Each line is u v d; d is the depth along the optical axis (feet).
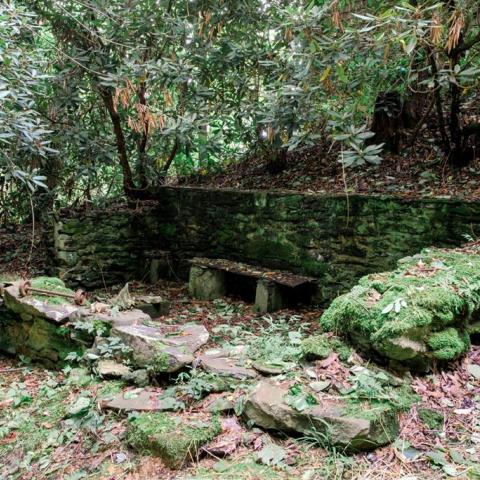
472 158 15.89
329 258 16.49
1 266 21.58
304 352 8.41
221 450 6.91
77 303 12.64
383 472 6.26
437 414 7.29
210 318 16.26
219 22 18.04
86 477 7.16
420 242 14.32
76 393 9.63
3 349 13.65
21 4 17.21
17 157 16.29
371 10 14.44
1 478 7.83
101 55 18.13
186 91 18.11
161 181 23.03
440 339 8.04
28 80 13.52
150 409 8.02
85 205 21.20
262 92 19.93
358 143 11.77
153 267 21.42
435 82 14.79
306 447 6.76
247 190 19.24
